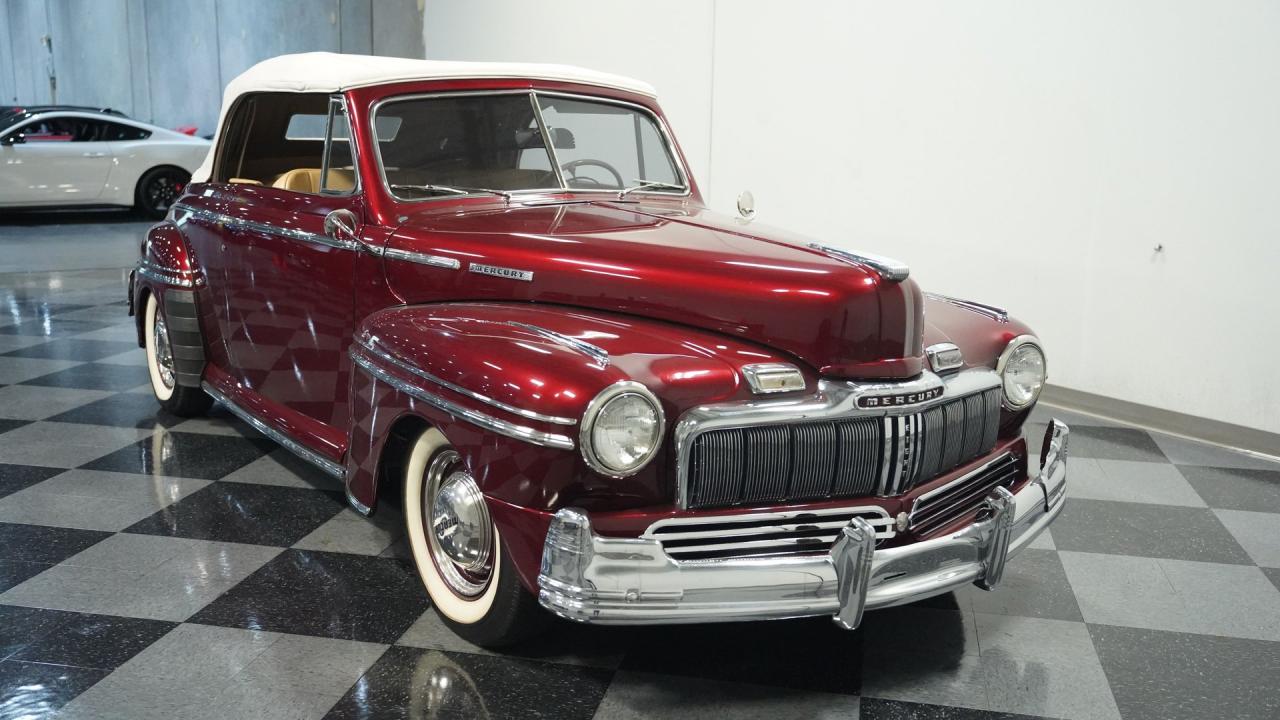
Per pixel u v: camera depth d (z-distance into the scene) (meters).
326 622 2.71
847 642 2.69
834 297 2.37
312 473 3.87
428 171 3.15
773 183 6.23
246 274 3.62
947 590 2.41
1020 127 4.99
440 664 2.51
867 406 2.35
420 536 2.71
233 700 2.33
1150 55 4.50
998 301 5.25
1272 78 4.16
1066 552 3.32
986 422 2.69
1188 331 4.57
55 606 2.77
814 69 5.85
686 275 2.50
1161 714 2.38
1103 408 4.95
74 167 11.02
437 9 8.70
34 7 19.34
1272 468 4.19
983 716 2.35
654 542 2.14
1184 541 3.42
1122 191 4.69
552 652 2.59
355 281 3.08
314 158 4.27
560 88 3.45
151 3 15.48
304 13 12.02
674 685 2.45
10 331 6.23
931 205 5.42
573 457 2.14
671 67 6.69
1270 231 4.26
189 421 4.50
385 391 2.58
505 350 2.32
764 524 2.31
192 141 11.84
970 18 5.08
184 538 3.24
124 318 6.68
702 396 2.25
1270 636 2.77
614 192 3.48
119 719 2.25
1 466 3.87
